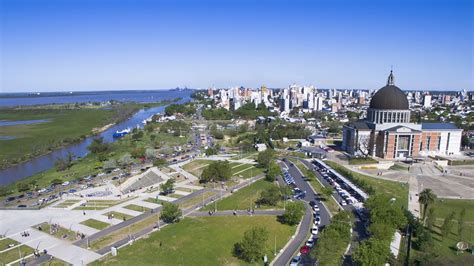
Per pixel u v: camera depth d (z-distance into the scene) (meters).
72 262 115.12
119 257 117.50
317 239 125.69
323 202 171.62
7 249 125.44
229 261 117.62
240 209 162.62
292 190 183.88
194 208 164.88
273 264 115.31
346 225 127.62
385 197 146.38
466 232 135.38
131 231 138.75
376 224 123.31
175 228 140.25
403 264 111.31
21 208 170.12
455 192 186.00
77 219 152.75
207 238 130.75
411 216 135.75
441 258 113.56
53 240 132.12
